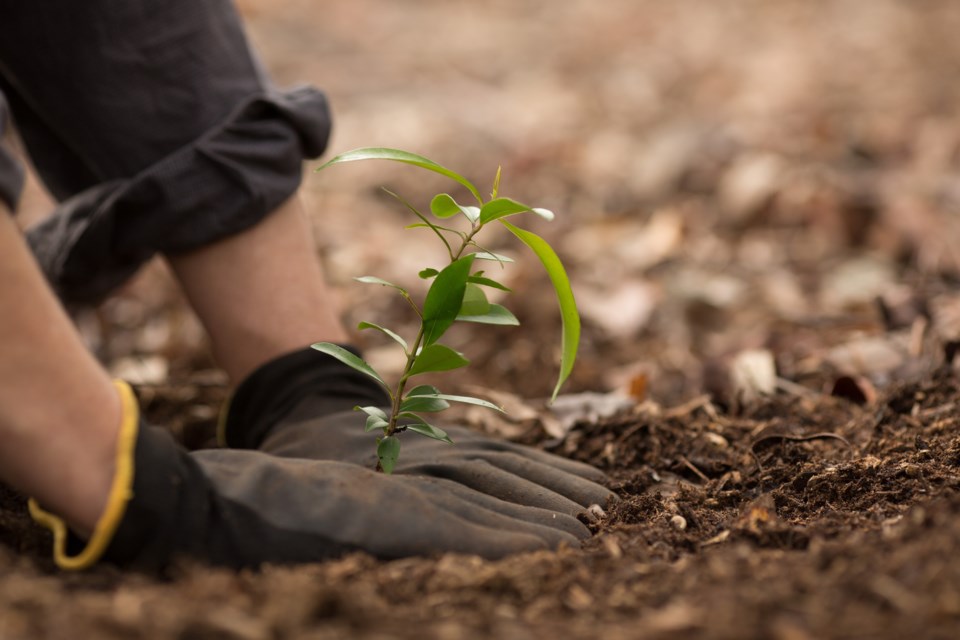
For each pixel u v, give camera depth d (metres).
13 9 1.35
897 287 2.02
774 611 1.07
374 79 3.94
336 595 1.08
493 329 1.98
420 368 1.22
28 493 1.14
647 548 1.19
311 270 1.41
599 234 2.45
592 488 1.28
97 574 1.13
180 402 1.57
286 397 1.35
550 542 1.19
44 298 1.13
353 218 2.62
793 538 1.18
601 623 1.08
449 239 2.45
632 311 2.01
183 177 1.36
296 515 1.16
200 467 1.17
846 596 1.07
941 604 1.05
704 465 1.36
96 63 1.37
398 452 1.22
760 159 2.66
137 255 1.41
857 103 3.21
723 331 1.93
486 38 4.48
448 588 1.12
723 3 4.77
